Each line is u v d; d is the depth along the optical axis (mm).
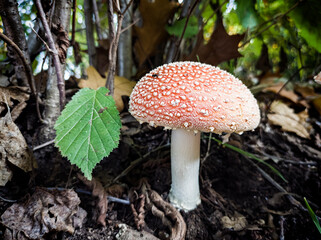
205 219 157
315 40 244
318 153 224
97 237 134
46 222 122
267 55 327
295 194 178
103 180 170
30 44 175
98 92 138
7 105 144
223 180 192
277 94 272
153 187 172
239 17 233
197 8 235
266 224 156
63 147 116
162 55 246
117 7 130
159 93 119
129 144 203
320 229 115
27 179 145
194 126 114
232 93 121
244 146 223
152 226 147
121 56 226
